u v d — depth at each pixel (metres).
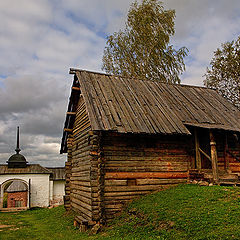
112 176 12.16
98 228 10.85
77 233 11.15
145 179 12.69
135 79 17.64
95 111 12.58
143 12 26.14
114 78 16.80
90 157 12.52
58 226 13.52
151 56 25.56
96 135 12.12
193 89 18.70
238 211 8.59
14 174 30.64
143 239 8.43
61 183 34.09
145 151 13.01
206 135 14.86
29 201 29.38
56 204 33.03
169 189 12.53
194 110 15.45
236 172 14.98
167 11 26.36
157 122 13.03
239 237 6.94
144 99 15.08
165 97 16.14
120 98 14.41
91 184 11.66
